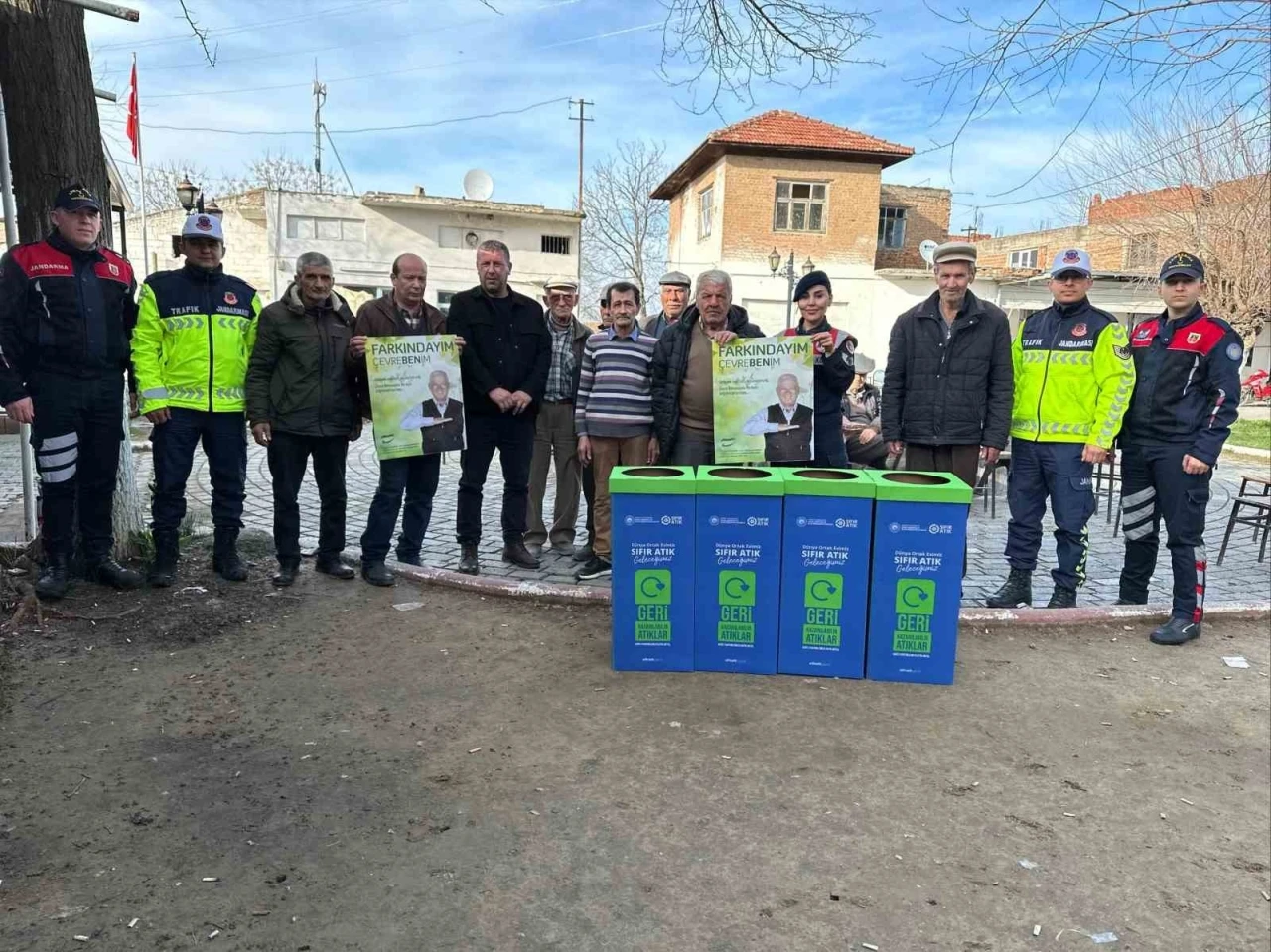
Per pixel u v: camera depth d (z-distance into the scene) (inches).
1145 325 200.1
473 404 222.8
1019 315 1155.3
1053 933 96.2
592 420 225.9
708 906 98.4
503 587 203.9
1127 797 125.6
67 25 191.8
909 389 210.5
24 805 114.8
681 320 208.1
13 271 170.9
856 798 122.3
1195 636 189.6
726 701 153.0
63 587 188.4
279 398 198.7
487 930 93.5
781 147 1016.9
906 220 1242.6
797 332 217.5
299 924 93.5
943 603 160.1
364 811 115.6
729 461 193.8
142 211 842.2
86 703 145.0
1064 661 176.7
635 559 162.2
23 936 90.2
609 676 162.4
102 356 181.9
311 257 195.3
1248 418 915.4
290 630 179.8
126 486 217.5
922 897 101.3
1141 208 825.5
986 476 340.2
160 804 115.9
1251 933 97.7
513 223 1199.6
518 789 122.0
